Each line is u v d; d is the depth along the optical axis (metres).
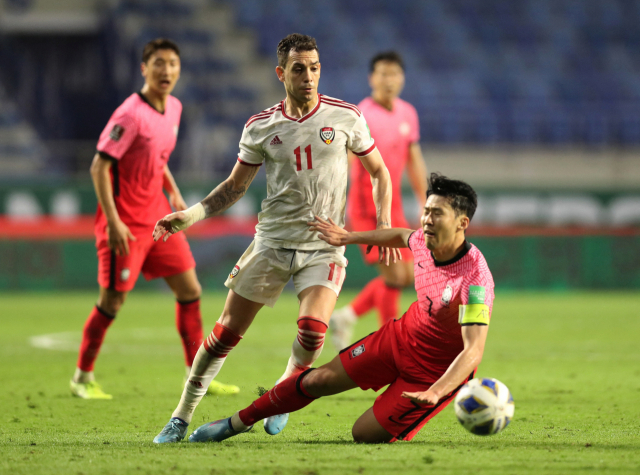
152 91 22.80
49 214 66.81
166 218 15.85
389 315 31.38
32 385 25.23
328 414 19.92
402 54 91.19
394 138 31.42
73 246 67.12
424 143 81.69
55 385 25.25
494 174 78.06
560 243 69.44
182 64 87.50
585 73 90.81
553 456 14.21
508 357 32.53
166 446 15.30
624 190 70.25
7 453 14.60
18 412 20.20
